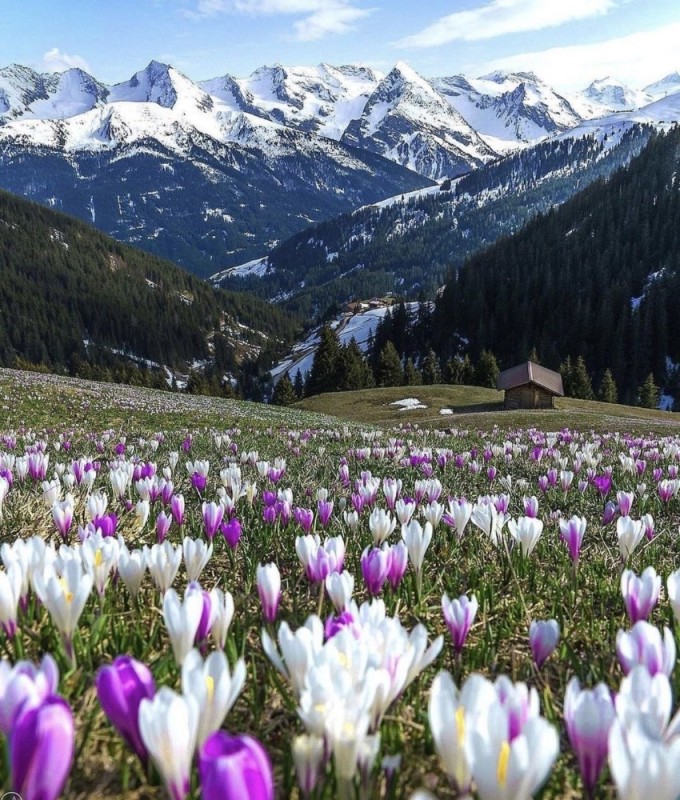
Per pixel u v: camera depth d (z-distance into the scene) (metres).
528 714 1.30
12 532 4.48
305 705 1.42
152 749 1.22
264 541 4.49
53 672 1.41
